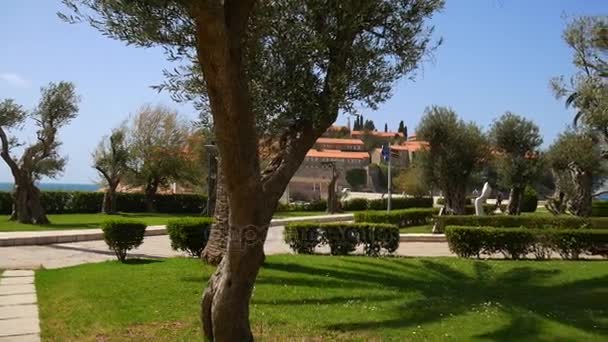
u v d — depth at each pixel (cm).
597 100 1670
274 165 673
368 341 687
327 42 645
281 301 869
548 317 819
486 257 1470
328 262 1233
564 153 2809
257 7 650
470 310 849
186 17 641
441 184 2772
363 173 8150
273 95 643
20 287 1032
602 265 1270
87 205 3944
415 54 738
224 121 494
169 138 4372
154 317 771
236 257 554
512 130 2884
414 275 1138
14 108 2608
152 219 3069
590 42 1852
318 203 4559
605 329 762
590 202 2808
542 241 1445
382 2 692
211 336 614
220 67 471
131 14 664
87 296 892
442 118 2747
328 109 626
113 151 3878
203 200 4434
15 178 2559
